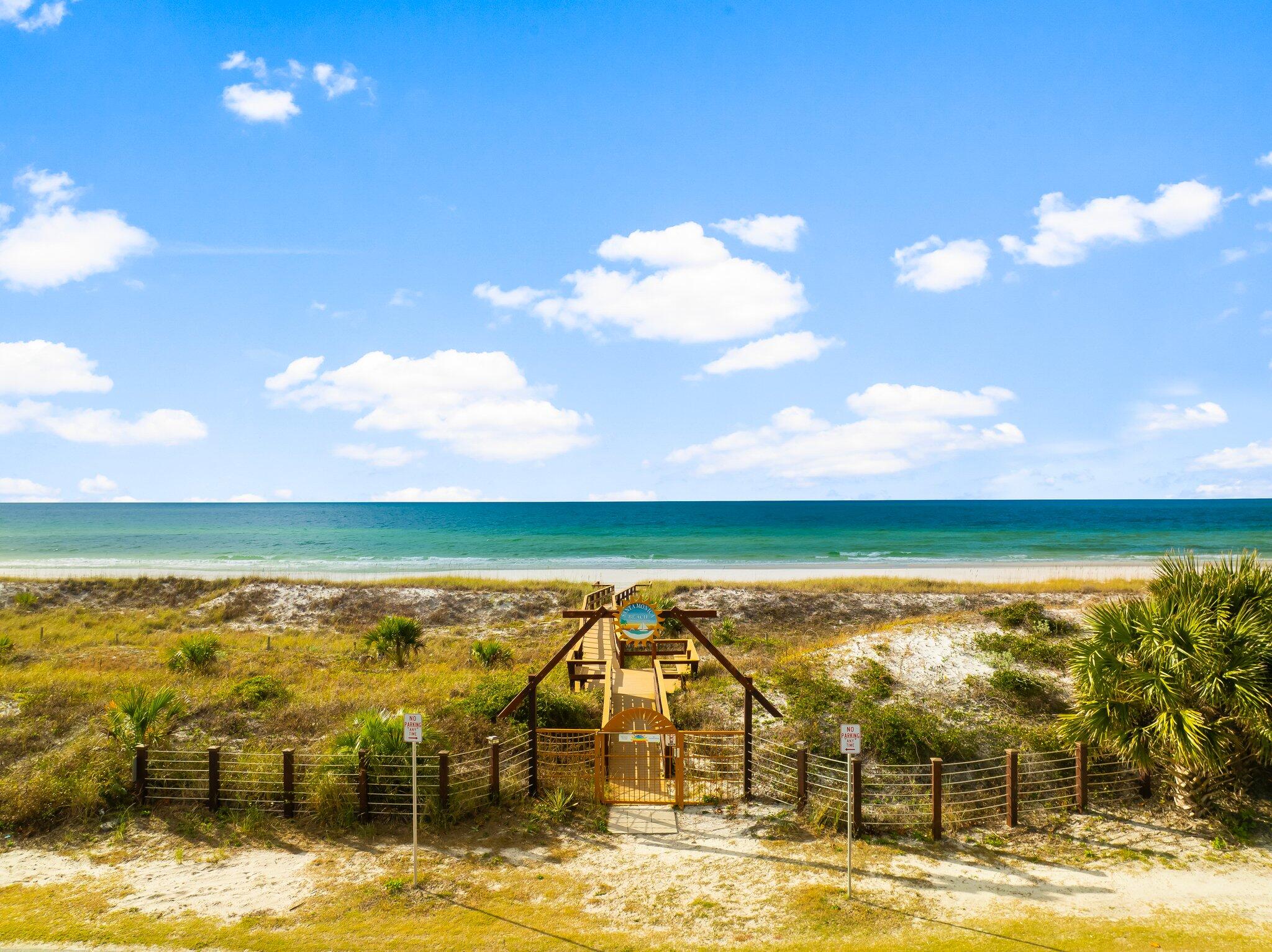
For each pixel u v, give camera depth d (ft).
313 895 35.65
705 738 54.49
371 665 85.05
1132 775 47.11
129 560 233.76
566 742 53.57
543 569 198.90
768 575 181.88
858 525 410.52
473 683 67.21
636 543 299.38
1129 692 43.42
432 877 37.60
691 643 69.82
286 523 466.70
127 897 35.29
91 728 53.01
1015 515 502.38
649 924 33.14
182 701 57.67
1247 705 39.34
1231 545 275.18
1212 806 43.45
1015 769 43.14
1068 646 65.51
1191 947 30.96
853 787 43.29
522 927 32.86
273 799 44.96
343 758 45.55
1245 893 35.70
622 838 42.47
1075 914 33.78
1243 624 41.19
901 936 31.94
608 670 65.16
